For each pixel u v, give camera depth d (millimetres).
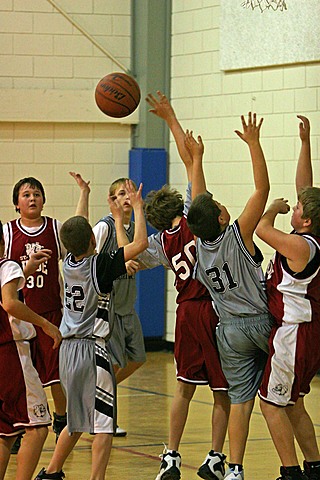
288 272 7062
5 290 6574
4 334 6746
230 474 7043
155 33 15555
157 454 8734
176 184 15633
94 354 7043
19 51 15227
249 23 14281
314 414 10695
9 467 8172
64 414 9062
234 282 7188
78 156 15570
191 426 10016
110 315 7215
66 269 7168
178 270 7699
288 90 13867
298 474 7000
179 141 8477
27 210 9016
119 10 15617
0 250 6945
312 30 13430
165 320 15875
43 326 6723
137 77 15672
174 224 7883
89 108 15484
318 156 13484
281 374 7020
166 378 13234
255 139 7266
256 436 9523
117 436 9523
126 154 15820
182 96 15445
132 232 9477
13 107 15148
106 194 15703
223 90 14805
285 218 13852
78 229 7137
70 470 8086
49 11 15320
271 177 14125
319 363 7285
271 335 7137
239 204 14617
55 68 15383
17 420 6711
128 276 9203
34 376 6816
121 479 7797
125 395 11922
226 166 14805
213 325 7543
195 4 15172
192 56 15273
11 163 15273
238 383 7246
